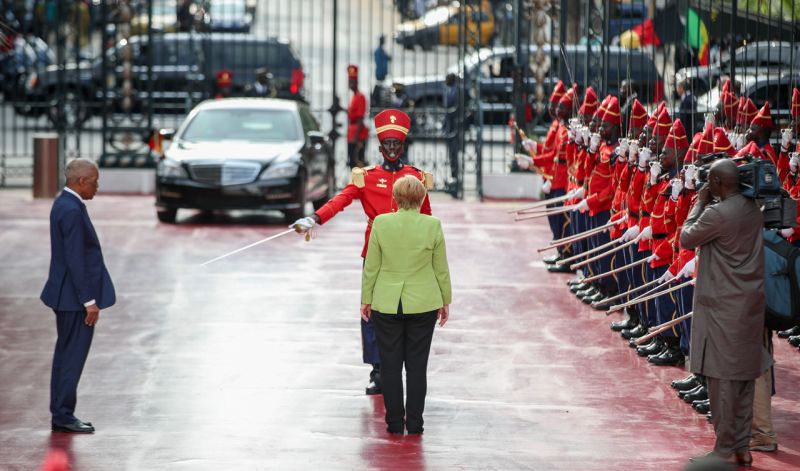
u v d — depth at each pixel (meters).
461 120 80.69
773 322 27.73
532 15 79.75
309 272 53.03
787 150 37.69
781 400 33.50
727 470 16.28
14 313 44.62
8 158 99.56
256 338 40.69
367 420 31.56
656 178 36.97
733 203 27.11
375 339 32.28
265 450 29.00
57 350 30.69
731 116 37.94
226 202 66.12
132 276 51.81
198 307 45.62
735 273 27.09
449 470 27.59
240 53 105.94
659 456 28.58
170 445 29.38
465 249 59.78
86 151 98.88
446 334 41.53
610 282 44.97
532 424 31.20
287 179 66.69
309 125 74.50
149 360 37.72
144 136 82.31
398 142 32.94
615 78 76.31
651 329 37.53
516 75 79.31
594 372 36.44
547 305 46.47
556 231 53.25
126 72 82.75
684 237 27.66
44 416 31.98
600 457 28.52
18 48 109.56
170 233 64.25
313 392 34.19
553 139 54.00
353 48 140.12
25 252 57.38
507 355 38.56
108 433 30.39
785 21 55.16
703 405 32.09
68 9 90.19
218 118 71.62
